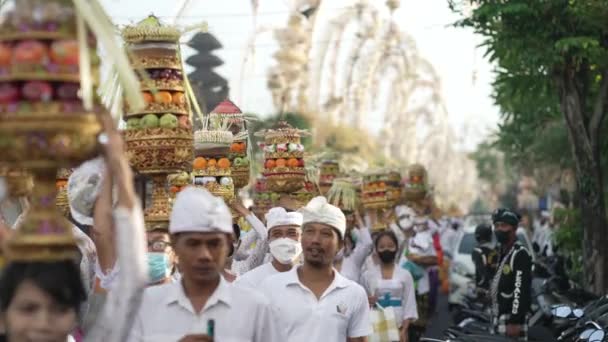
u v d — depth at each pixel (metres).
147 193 8.52
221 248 6.18
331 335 8.32
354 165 28.53
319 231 8.39
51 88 4.65
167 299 6.24
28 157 4.68
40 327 4.91
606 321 11.93
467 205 108.56
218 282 6.28
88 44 4.91
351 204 15.10
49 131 4.62
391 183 18.56
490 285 14.16
